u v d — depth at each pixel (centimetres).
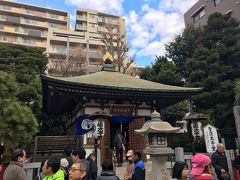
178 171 396
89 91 1447
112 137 1781
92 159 641
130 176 681
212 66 2339
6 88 962
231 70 2317
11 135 873
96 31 6319
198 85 2380
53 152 1354
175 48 3256
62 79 1409
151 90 1520
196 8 3788
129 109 1577
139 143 1571
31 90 2175
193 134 1060
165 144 831
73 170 355
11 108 905
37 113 2278
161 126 823
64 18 6350
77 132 1561
